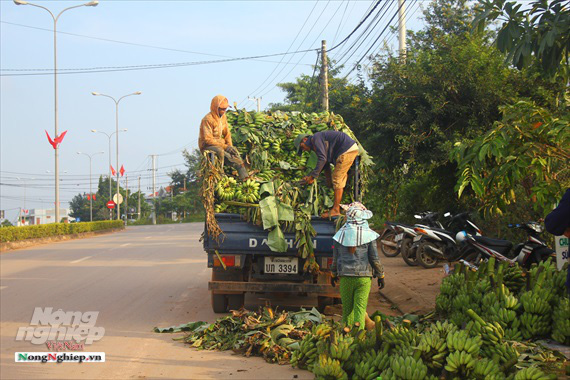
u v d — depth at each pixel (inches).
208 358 259.4
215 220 331.6
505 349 213.8
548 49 265.9
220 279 345.4
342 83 1206.3
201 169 335.3
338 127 390.3
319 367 208.8
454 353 191.3
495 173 272.1
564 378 201.2
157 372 237.6
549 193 279.1
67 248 911.0
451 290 297.7
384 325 273.0
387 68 671.8
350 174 356.2
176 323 333.1
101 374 235.6
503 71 587.2
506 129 258.7
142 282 498.9
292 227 333.1
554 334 245.9
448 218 612.7
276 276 347.3
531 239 425.7
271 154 388.5
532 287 277.1
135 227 2395.4
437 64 619.5
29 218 5324.8
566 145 256.8
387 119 673.0
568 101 410.3
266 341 263.1
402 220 808.3
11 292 443.8
